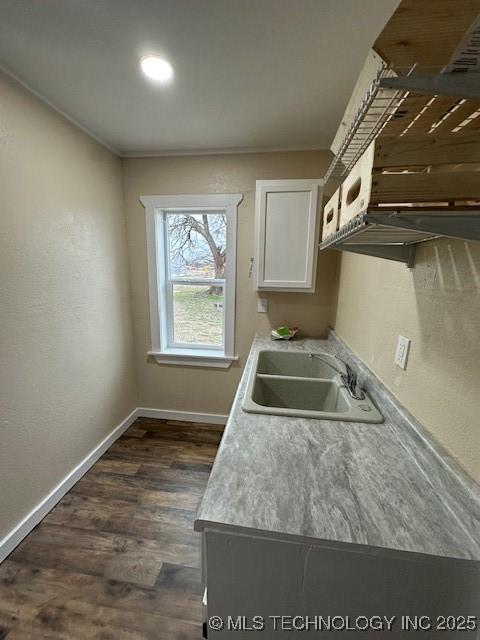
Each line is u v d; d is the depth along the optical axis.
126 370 2.48
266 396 1.52
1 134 1.29
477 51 0.40
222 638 0.73
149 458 2.13
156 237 2.36
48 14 1.00
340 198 0.90
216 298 2.54
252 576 0.67
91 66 1.26
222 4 0.95
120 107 1.58
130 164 2.26
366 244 0.99
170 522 1.60
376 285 1.31
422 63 0.52
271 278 2.02
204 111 1.62
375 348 1.31
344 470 0.81
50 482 1.67
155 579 1.30
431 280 0.88
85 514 1.64
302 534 0.62
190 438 2.39
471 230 0.56
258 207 1.94
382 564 0.61
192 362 2.55
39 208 1.51
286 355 1.90
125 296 2.41
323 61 1.22
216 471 0.80
